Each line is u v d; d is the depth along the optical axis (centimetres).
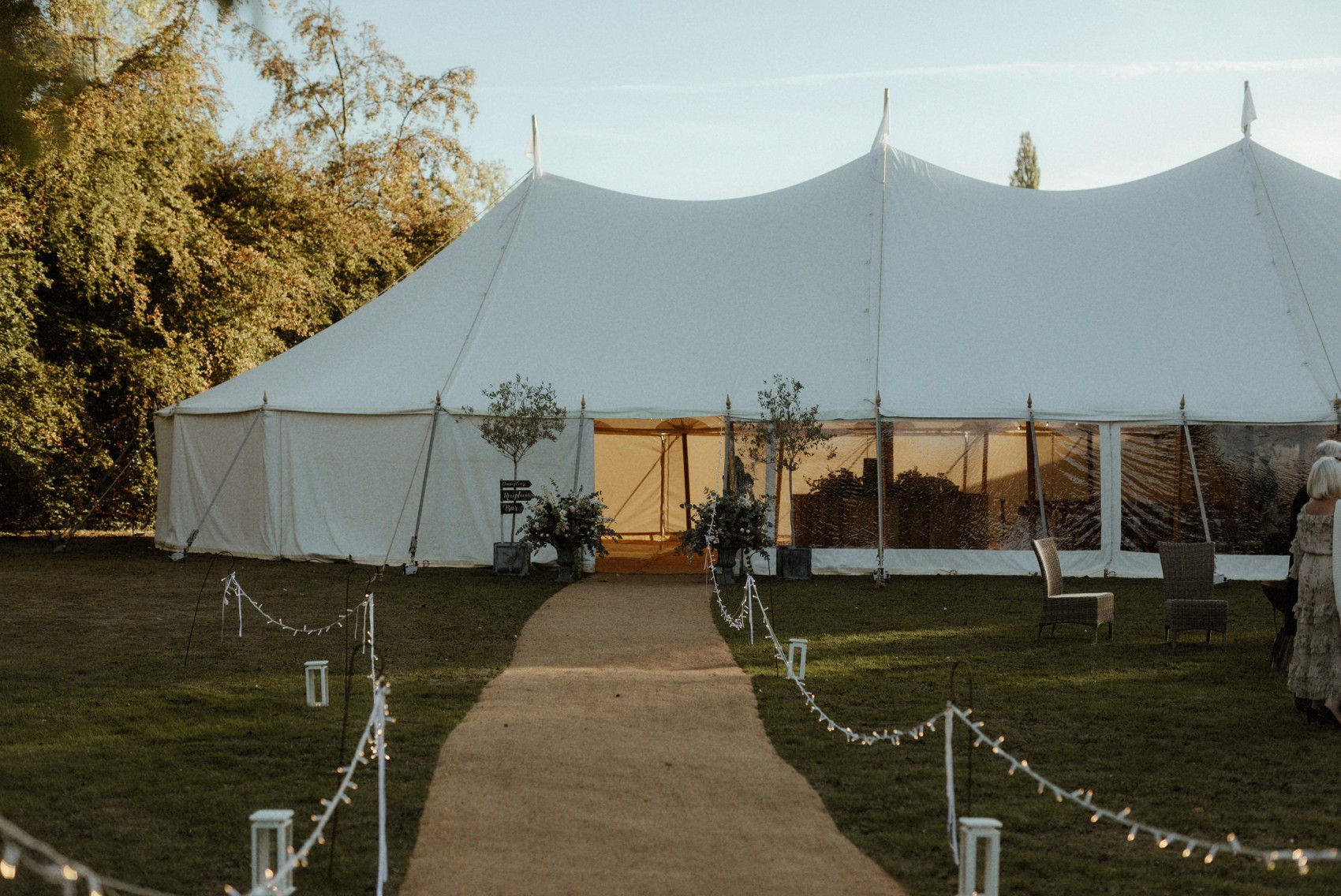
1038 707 775
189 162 2300
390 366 1716
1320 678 711
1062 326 1661
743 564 1586
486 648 986
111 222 1952
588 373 1652
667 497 2184
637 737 679
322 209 2778
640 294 1783
